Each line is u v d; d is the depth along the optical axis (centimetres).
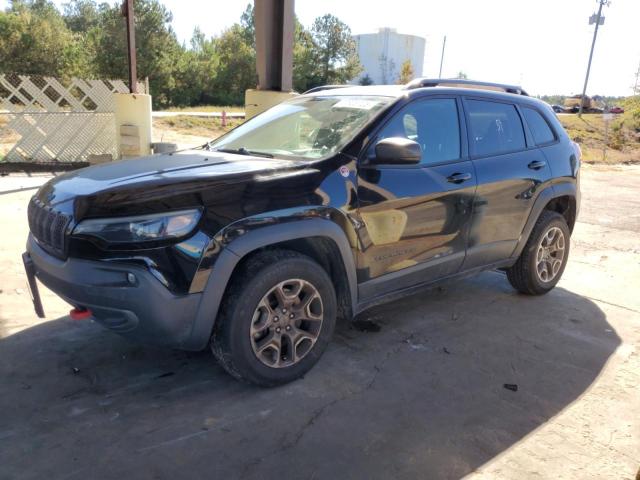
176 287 275
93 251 273
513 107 470
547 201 481
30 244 323
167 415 293
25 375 327
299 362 331
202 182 289
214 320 292
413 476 254
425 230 380
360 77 9062
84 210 276
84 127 1266
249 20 6003
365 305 366
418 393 328
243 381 316
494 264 459
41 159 1230
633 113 3997
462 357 378
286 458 262
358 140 348
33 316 407
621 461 271
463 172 401
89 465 251
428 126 391
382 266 362
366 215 342
